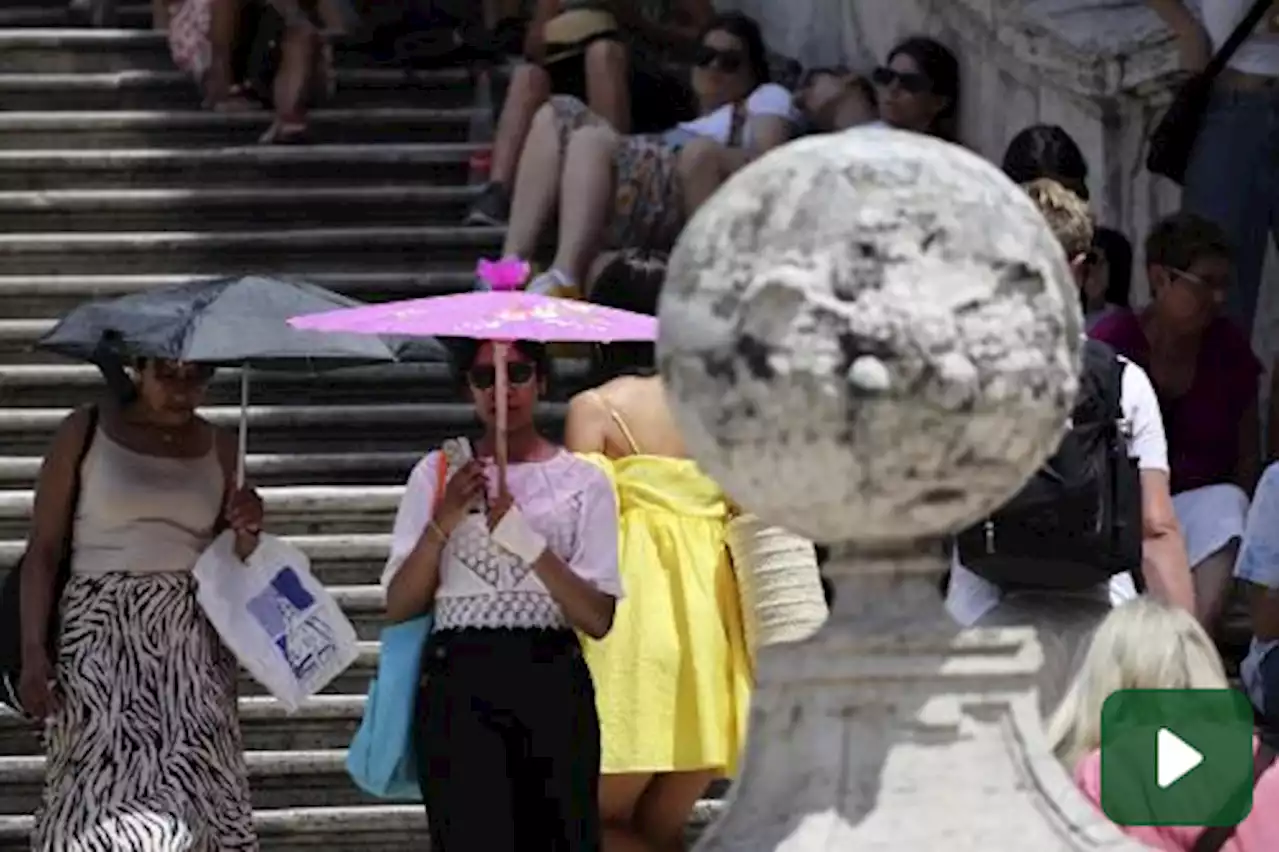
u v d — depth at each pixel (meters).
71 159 32.59
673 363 8.71
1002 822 8.79
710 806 21.72
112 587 18.84
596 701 18.00
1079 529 15.65
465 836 17.06
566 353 27.20
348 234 31.03
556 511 17.22
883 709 8.86
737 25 31.25
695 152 29.45
